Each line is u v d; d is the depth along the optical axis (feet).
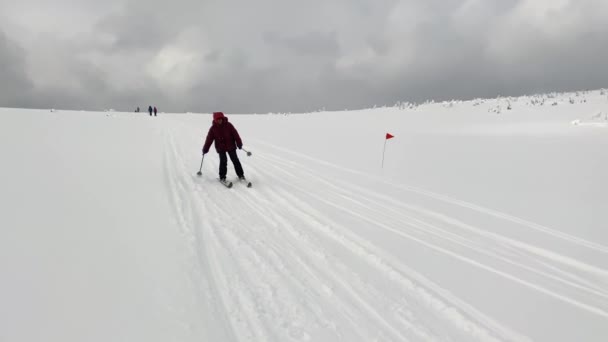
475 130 89.15
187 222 16.29
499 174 32.22
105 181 21.90
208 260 12.71
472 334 9.96
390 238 16.98
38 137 38.50
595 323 10.73
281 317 9.92
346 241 16.17
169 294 10.05
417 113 143.54
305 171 32.63
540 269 14.56
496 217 20.85
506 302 11.72
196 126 77.77
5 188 17.54
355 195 24.93
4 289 8.91
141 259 11.91
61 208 15.67
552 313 11.19
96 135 47.32
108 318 8.50
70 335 7.66
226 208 19.53
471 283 12.94
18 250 11.10
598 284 13.51
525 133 72.43
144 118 112.37
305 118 125.90
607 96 140.26
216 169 30.89
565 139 58.03
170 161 32.45
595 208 22.45
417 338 9.62
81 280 9.98
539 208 22.53
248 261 13.06
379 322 10.21
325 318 10.13
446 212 21.59
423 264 14.30
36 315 8.11
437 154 43.24
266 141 54.65
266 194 23.73
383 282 12.58
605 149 46.11
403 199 24.25
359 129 84.02
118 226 14.55
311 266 13.32
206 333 8.63
